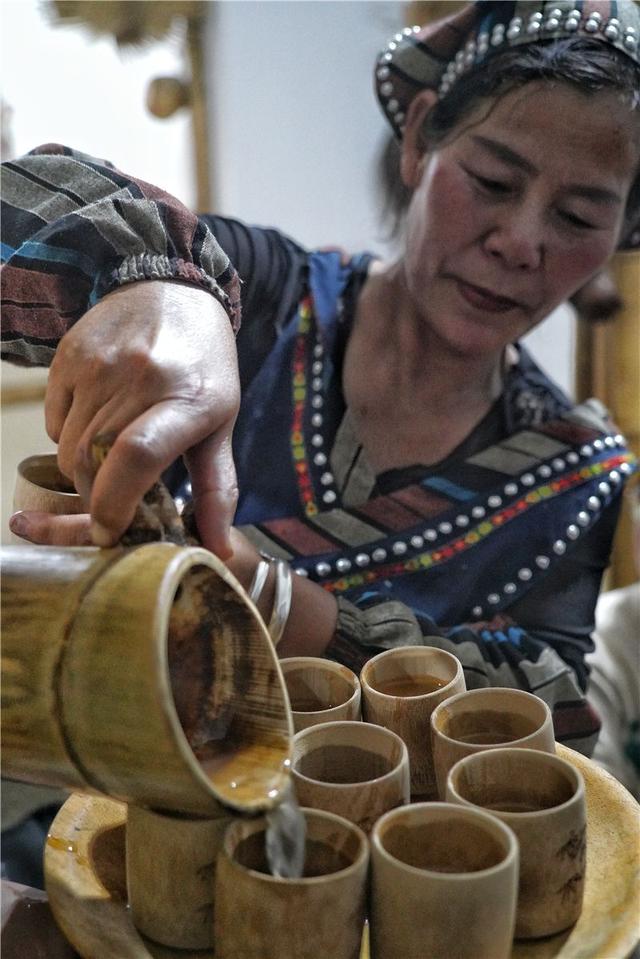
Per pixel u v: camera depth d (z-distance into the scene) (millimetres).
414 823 462
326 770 533
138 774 426
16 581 449
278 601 702
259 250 932
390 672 608
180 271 592
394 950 443
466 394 914
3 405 1449
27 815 724
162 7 1428
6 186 698
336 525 878
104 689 414
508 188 795
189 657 488
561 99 753
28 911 541
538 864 468
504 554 881
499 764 503
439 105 831
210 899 480
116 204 613
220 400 509
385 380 900
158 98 1509
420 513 885
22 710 433
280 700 481
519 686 792
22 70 1479
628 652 1190
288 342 915
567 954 469
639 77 760
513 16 776
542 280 826
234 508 521
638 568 1278
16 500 602
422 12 1136
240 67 1447
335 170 1480
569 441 918
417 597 867
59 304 631
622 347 1179
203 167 1548
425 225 833
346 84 1443
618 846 538
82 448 497
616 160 778
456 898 425
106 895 516
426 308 858
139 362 504
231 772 463
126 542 471
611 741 1126
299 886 427
